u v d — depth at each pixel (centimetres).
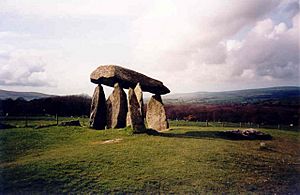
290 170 1892
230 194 1555
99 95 2912
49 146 2217
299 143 2530
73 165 1777
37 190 1515
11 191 1502
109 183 1591
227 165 1869
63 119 3553
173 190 1555
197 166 1812
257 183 1692
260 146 2295
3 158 1925
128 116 2689
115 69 2878
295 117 3478
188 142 2280
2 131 2580
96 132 2598
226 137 2612
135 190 1541
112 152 1998
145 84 2972
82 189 1537
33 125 2920
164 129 2973
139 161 1858
